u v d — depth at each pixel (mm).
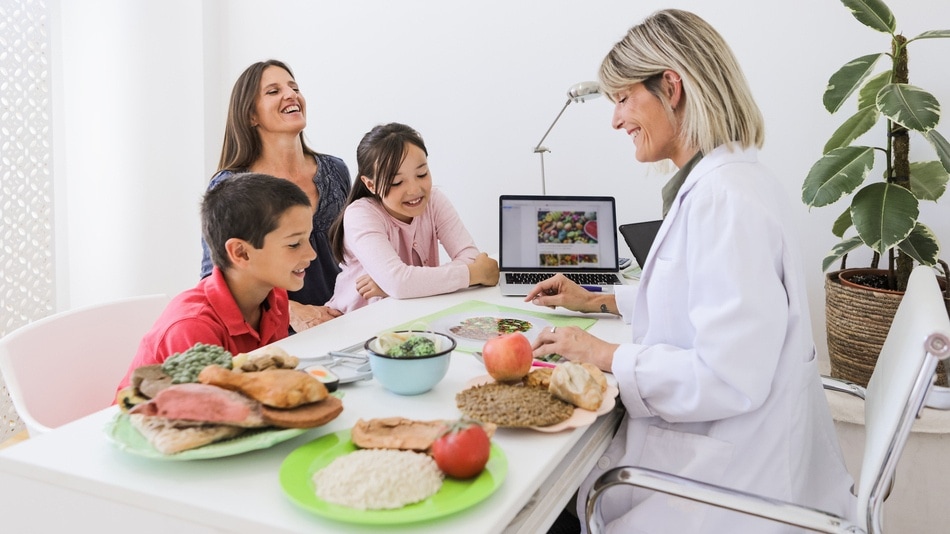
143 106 3141
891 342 1194
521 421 909
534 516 863
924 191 1962
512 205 1961
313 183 2275
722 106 1096
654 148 1205
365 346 1062
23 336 1358
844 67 1862
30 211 2900
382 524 701
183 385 810
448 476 779
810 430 1148
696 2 2352
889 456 898
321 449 832
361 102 2891
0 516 844
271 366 897
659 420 1097
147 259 3264
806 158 2281
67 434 895
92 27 3156
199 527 735
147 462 822
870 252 2213
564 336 1178
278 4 2953
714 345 988
